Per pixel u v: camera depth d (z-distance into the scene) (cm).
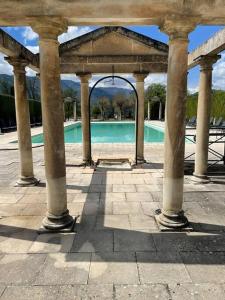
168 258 350
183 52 396
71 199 575
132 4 370
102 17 377
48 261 345
